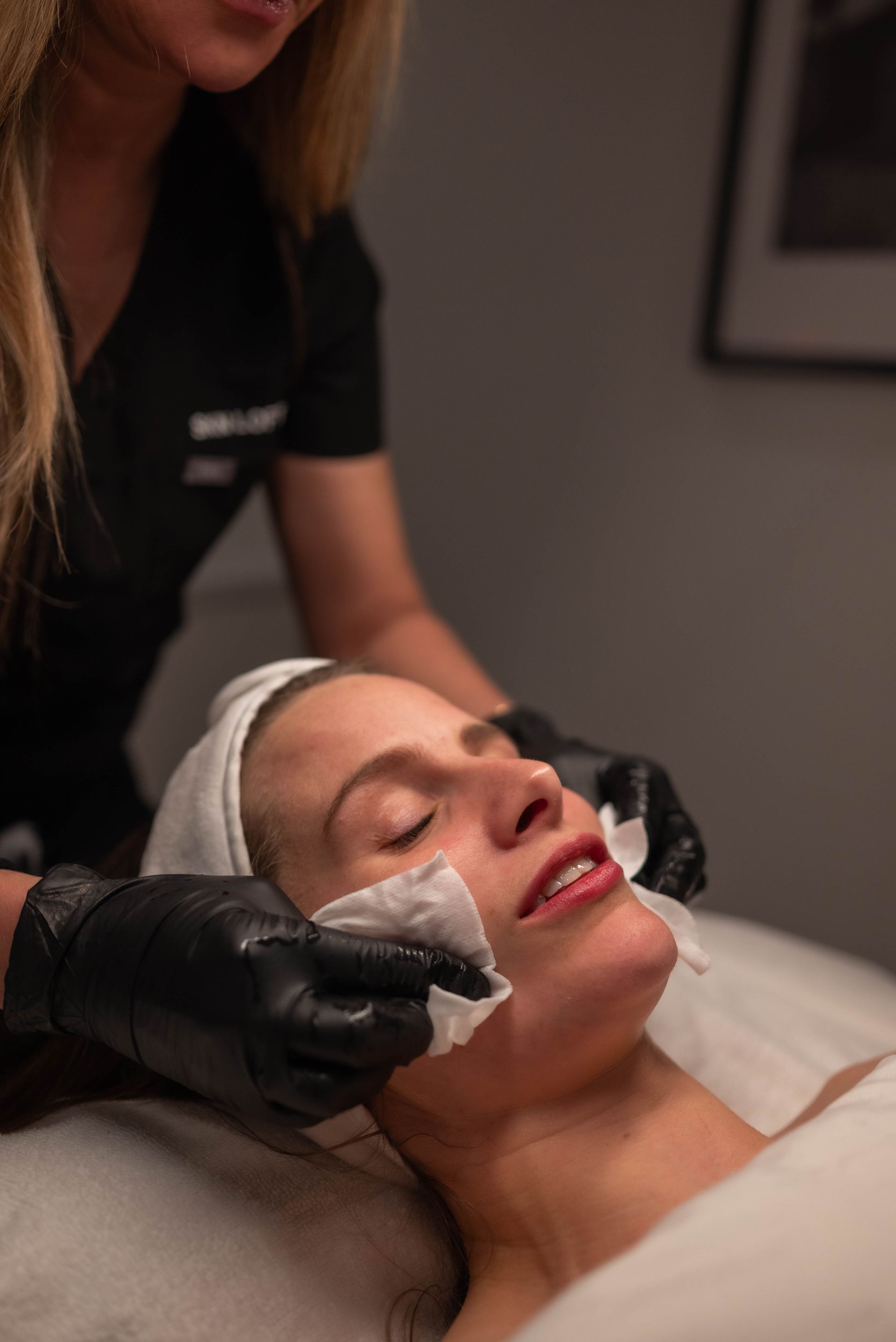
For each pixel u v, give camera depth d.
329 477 1.22
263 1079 0.57
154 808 1.30
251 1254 0.70
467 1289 0.75
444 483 2.01
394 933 0.69
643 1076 0.77
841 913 1.71
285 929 0.60
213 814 0.81
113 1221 0.70
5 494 0.86
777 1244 0.55
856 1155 0.62
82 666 1.06
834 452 1.62
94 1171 0.73
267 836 0.80
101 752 1.17
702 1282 0.53
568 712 1.96
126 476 1.00
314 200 1.03
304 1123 0.59
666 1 1.66
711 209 1.68
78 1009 0.65
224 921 0.60
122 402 0.98
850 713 1.66
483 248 1.87
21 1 0.72
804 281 1.59
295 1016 0.57
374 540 1.24
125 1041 0.63
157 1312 0.65
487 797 0.75
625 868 0.87
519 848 0.73
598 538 1.87
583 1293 0.55
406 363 1.99
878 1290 0.53
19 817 1.14
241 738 0.86
